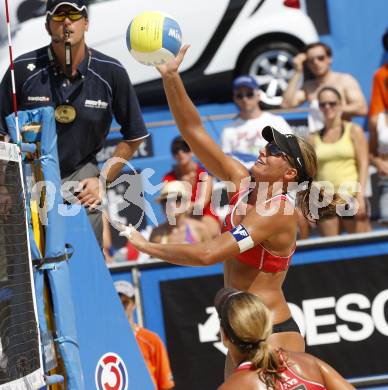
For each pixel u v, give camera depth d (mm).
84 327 14758
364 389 23703
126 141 18094
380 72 30812
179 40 15430
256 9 33938
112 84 17500
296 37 33781
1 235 12703
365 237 23906
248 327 11844
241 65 33969
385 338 23844
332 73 31750
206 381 23672
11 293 12797
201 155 16359
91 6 33438
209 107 33719
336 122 28406
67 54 16781
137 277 23781
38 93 17219
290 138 15477
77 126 17281
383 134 30234
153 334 22391
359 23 34688
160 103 33562
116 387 15352
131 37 15328
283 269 15531
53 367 13703
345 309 23828
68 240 14836
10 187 13070
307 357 12242
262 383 11641
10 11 32625
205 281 23828
